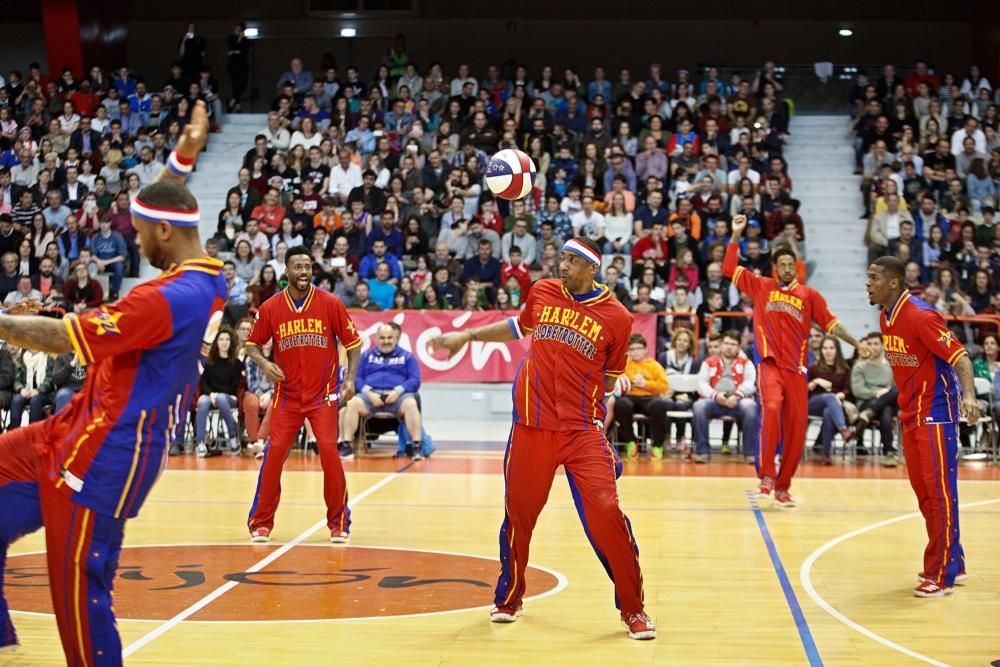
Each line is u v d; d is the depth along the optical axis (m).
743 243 17.09
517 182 6.20
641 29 25.56
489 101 21.02
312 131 20.17
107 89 22.81
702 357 14.66
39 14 26.75
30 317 3.87
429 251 17.89
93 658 3.99
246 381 13.38
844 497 10.16
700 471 12.06
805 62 25.36
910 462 6.48
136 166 20.09
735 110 20.86
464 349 15.80
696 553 7.47
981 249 16.80
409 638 5.23
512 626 5.50
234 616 5.61
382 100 21.22
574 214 17.81
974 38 24.41
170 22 26.16
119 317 3.91
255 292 16.02
